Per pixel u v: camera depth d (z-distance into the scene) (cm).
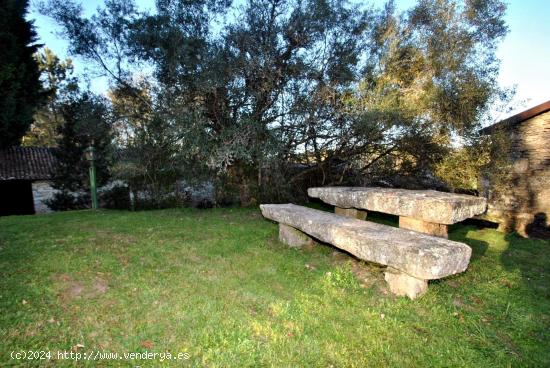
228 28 679
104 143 1062
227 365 216
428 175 862
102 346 233
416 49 770
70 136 1204
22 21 1296
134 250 438
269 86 698
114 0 729
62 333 244
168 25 683
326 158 884
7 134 1302
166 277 355
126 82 808
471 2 721
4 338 231
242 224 615
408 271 294
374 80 768
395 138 784
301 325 269
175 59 651
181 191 968
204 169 812
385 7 797
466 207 379
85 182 1204
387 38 775
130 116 822
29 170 1384
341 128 795
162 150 815
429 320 283
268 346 238
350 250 357
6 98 1188
